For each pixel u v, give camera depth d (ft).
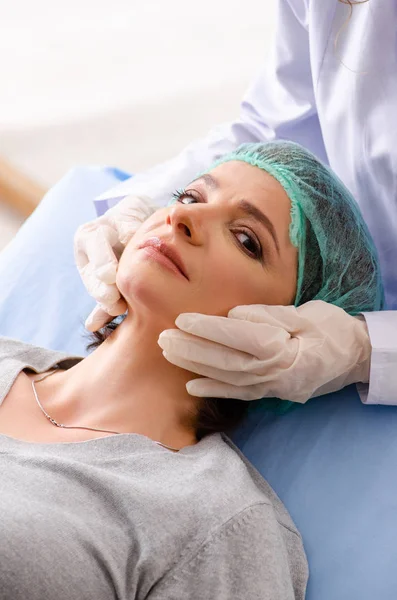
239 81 9.20
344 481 4.14
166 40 9.62
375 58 4.64
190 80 9.34
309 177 4.27
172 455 3.84
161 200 5.80
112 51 9.65
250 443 4.47
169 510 3.48
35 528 3.26
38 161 9.30
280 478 4.25
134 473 3.67
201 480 3.66
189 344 4.00
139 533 3.42
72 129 9.35
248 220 4.09
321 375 4.13
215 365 4.04
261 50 9.31
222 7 9.71
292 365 4.05
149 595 3.41
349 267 4.38
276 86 5.66
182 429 4.21
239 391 4.18
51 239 6.25
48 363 4.55
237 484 3.70
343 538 3.93
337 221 4.29
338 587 3.78
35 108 9.49
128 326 4.19
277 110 5.70
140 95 9.37
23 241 6.33
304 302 4.39
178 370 4.16
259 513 3.59
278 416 4.54
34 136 9.37
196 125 9.14
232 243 4.06
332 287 4.41
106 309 4.31
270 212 4.11
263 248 4.10
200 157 5.91
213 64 9.39
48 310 5.74
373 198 4.91
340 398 4.51
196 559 3.42
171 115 9.23
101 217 5.06
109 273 4.29
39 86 9.61
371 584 3.75
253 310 4.04
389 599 3.69
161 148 9.16
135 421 4.08
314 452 4.29
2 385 4.17
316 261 4.28
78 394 4.17
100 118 9.34
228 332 3.96
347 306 4.56
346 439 4.30
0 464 3.59
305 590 3.79
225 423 4.28
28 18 10.01
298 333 4.15
